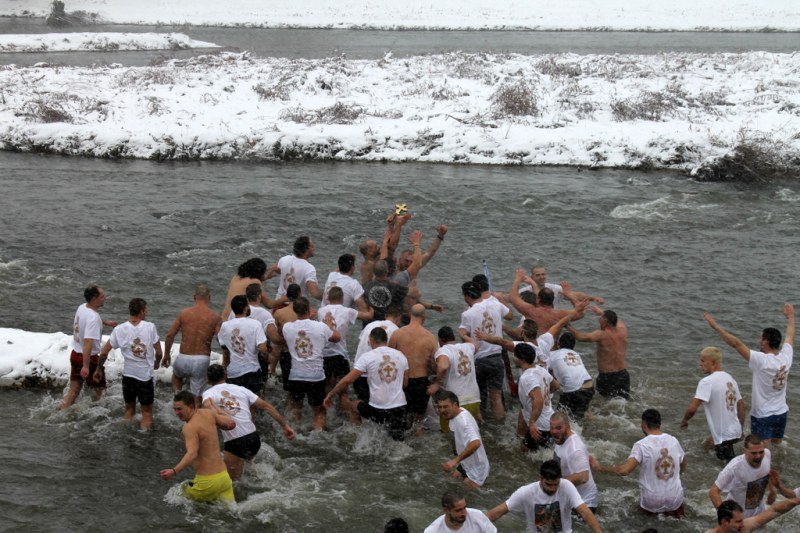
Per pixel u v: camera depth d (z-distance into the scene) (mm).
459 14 72000
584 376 10914
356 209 21250
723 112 30297
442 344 10625
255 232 19453
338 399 11398
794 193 23188
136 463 9750
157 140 27141
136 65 45469
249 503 8992
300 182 23891
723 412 9852
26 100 31219
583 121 29188
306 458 10078
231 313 11367
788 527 8828
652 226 20297
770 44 53625
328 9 75250
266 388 11914
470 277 16969
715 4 72562
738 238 19516
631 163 25969
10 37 56031
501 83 34344
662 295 16000
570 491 7770
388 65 39094
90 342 10711
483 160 26484
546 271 17281
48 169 25219
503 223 20422
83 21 72375
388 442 10375
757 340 13961
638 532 8602
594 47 52438
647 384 12203
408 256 12984
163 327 14008
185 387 11711
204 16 74188
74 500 8922
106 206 21188
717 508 7953
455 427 9273
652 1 74688
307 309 10586
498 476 9766
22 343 12070
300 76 34656
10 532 8305
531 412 9852
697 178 24641
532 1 75938
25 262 16969
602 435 10688
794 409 11477
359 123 28969
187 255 17844
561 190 23250
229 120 29438
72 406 11047
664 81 35312
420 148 27234
